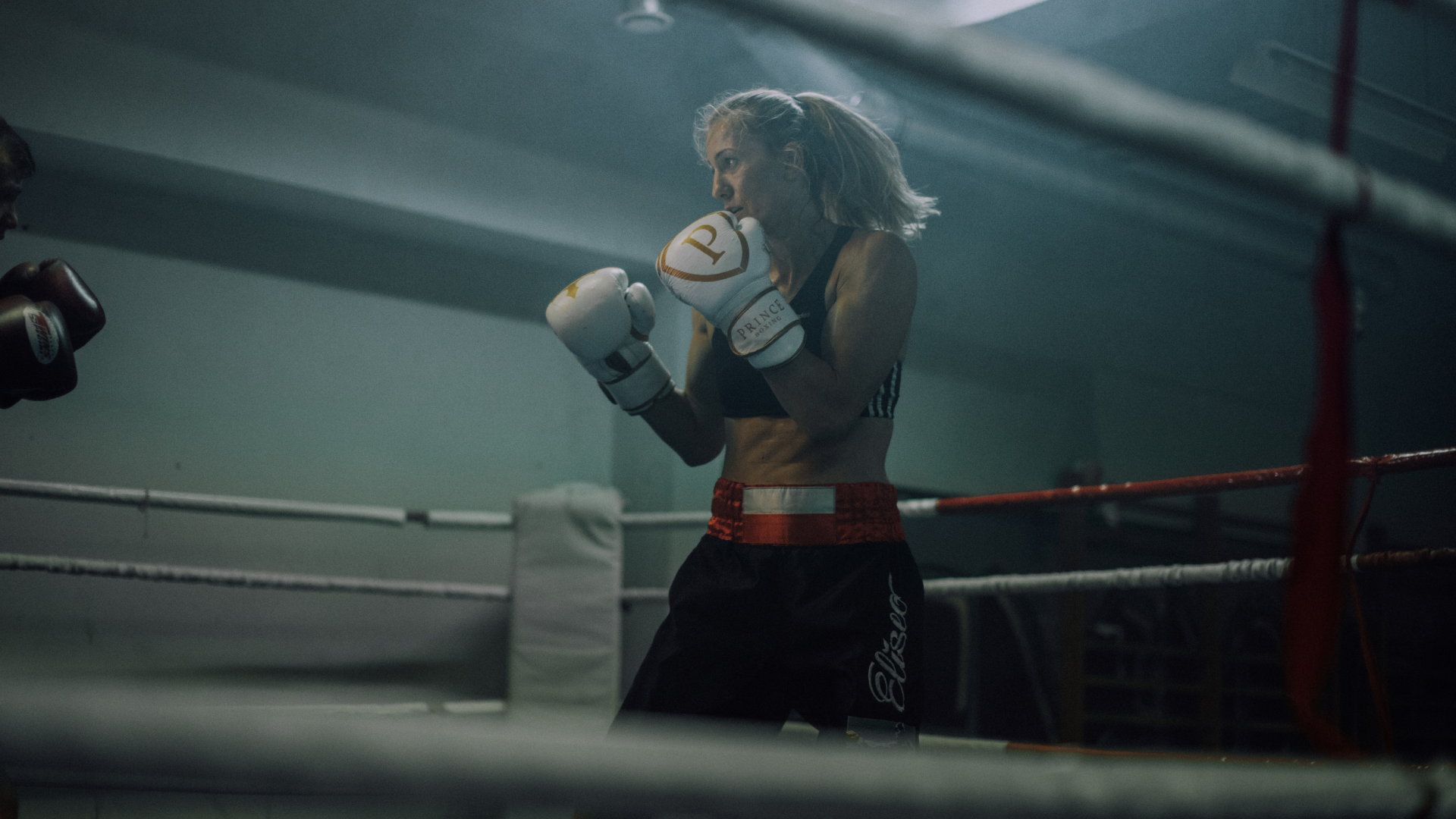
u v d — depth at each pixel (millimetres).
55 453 3553
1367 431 6449
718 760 420
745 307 1348
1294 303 6820
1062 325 5898
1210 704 4910
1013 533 5676
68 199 3688
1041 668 5168
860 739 1303
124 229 3779
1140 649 4875
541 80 4371
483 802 395
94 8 3475
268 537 3896
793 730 3227
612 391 1676
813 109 1598
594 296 1608
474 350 4473
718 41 4270
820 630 1364
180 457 3770
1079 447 5875
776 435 1478
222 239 3971
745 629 1417
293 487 3982
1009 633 5270
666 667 1439
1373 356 6574
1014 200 5461
